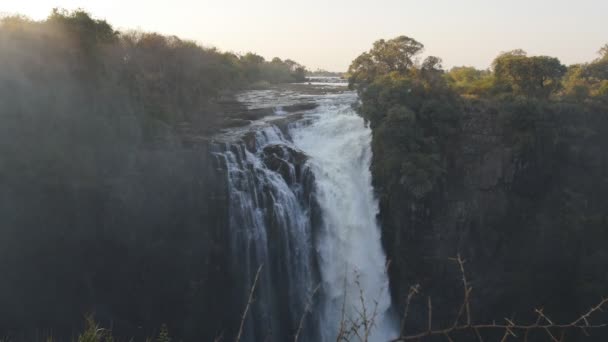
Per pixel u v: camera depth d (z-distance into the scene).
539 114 44.16
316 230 44.47
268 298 41.97
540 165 45.44
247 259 40.66
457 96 48.25
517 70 52.06
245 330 40.81
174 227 38.16
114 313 36.62
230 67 76.94
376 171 44.97
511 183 45.50
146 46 50.81
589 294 44.16
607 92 50.19
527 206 45.94
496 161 45.56
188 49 55.94
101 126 37.91
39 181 33.72
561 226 45.66
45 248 33.84
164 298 38.06
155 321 38.03
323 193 45.22
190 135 43.84
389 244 45.66
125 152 38.16
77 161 35.84
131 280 36.97
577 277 45.41
